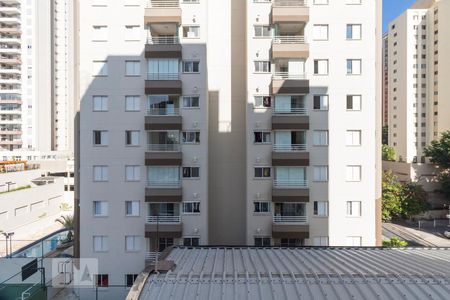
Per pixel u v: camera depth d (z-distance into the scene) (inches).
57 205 2135.8
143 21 988.6
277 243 992.2
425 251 692.1
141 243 991.0
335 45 992.2
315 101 996.6
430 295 449.1
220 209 1057.5
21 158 2812.5
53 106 3257.9
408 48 2957.7
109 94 992.9
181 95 991.0
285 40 997.8
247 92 998.4
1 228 1595.7
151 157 977.5
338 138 994.1
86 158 994.7
